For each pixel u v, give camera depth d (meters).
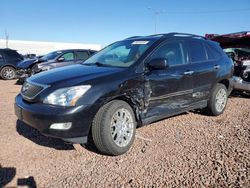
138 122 4.66
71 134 3.85
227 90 6.64
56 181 3.55
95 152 4.37
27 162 4.04
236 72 8.24
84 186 3.43
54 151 4.41
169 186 3.38
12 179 3.59
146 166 3.90
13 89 10.98
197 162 3.97
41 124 3.89
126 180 3.54
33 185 3.46
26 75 12.64
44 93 3.98
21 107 4.22
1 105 7.53
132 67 4.52
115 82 4.18
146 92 4.59
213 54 6.19
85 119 3.90
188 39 5.71
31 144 4.66
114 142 4.13
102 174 3.71
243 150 4.32
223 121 5.95
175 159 4.09
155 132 5.22
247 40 9.81
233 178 3.51
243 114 6.53
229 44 10.34
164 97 4.90
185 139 4.87
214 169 3.75
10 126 5.55
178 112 5.32
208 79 5.84
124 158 4.16
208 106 6.16
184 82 5.25
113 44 5.79
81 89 3.90
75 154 4.30
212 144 4.62
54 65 11.92
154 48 4.88
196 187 3.34
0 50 15.27
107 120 4.04
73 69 4.69
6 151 4.39
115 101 4.20
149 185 3.42
